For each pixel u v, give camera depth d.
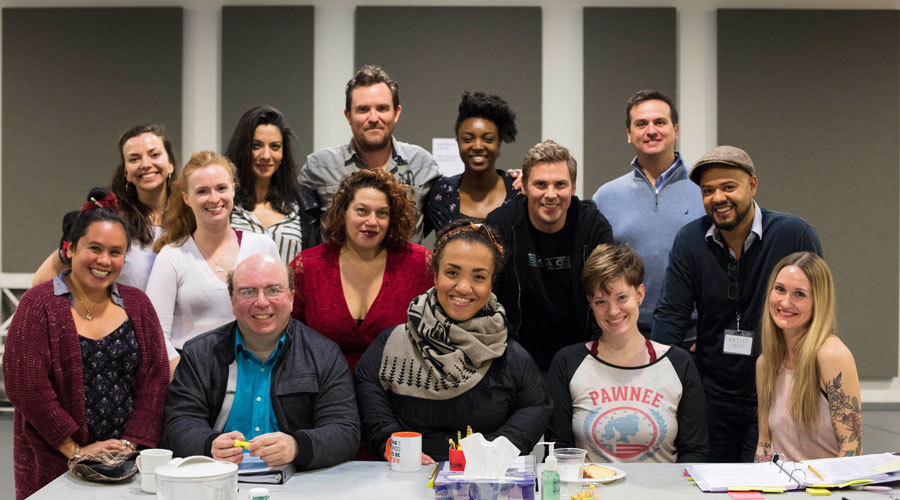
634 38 5.74
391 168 3.69
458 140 3.51
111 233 2.42
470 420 2.38
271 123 3.36
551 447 2.04
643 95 3.58
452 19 5.76
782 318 2.54
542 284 3.00
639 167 3.63
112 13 5.77
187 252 2.86
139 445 2.46
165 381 2.54
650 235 3.52
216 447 2.13
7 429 5.25
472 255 2.37
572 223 2.99
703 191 2.86
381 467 2.26
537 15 5.74
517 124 5.75
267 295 2.29
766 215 2.91
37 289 2.47
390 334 2.51
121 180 3.25
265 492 1.83
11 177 5.88
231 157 3.36
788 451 2.54
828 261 5.95
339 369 2.42
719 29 5.78
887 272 5.98
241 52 5.73
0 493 3.97
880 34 5.87
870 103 5.90
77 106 5.82
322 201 3.71
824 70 5.86
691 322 3.38
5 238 5.90
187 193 2.85
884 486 2.07
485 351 2.37
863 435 5.12
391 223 2.79
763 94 5.84
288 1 5.75
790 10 5.82
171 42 5.75
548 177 2.84
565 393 2.61
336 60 5.79
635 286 2.55
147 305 2.56
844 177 5.91
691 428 2.54
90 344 2.45
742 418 2.93
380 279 2.79
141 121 5.78
